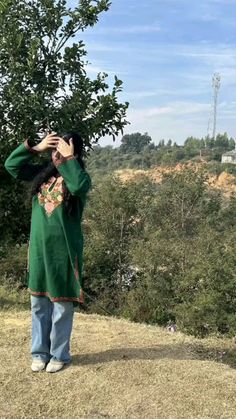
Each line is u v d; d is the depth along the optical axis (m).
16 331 5.66
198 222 29.52
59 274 4.34
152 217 27.53
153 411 4.04
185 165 33.56
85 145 7.30
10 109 7.01
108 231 23.34
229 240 17.30
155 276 16.41
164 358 5.01
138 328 6.15
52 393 4.25
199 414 4.03
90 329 5.91
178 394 4.29
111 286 20.00
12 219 7.64
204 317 12.71
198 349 5.59
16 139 7.05
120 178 26.59
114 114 7.25
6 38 6.71
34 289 4.47
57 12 7.12
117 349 5.16
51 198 4.30
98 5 7.34
